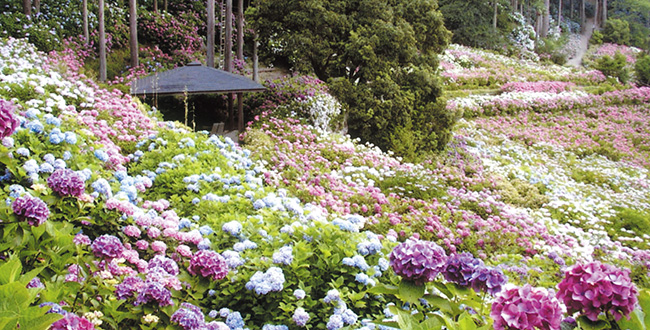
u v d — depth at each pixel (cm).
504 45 4359
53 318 201
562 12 6594
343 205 890
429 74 1739
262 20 1675
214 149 826
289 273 438
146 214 458
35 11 1761
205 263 371
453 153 1681
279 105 1456
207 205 588
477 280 323
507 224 973
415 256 316
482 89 2969
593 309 278
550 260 824
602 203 1370
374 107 1584
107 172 563
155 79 1288
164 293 321
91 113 845
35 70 1048
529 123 2441
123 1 2225
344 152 1224
